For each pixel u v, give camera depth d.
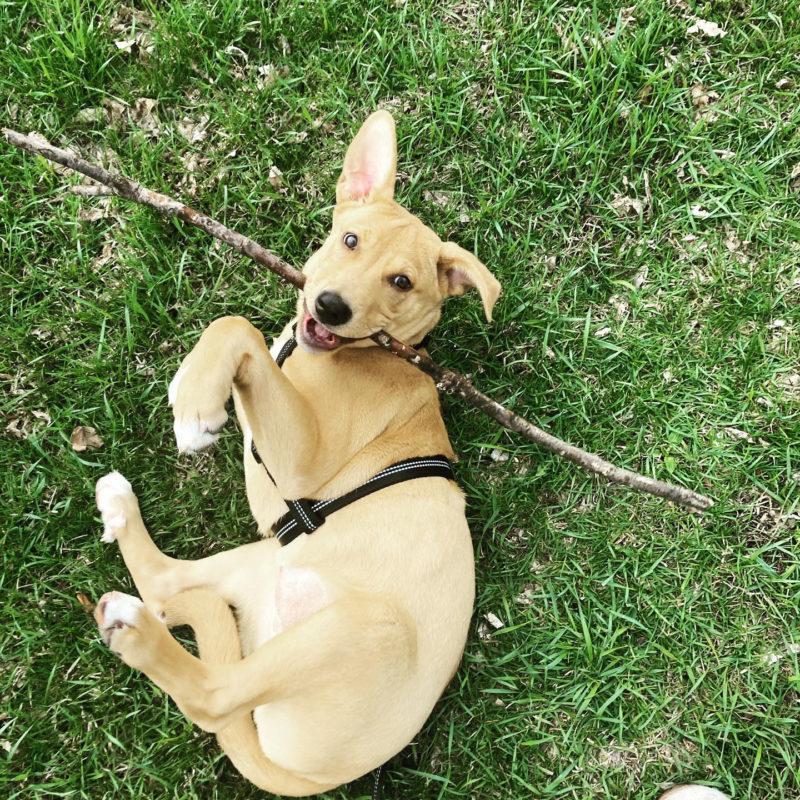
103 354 1.12
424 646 0.90
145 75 1.16
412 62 1.18
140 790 1.05
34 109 1.15
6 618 1.07
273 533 1.00
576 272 1.17
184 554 1.11
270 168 1.16
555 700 1.10
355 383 0.91
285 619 0.92
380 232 0.89
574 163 1.18
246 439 0.99
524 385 1.15
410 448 0.94
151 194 0.90
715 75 1.19
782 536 1.13
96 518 1.09
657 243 1.19
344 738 0.88
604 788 1.09
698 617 1.12
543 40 1.18
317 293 0.86
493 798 1.09
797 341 1.16
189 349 1.13
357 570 0.90
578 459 1.00
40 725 1.05
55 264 1.14
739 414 1.15
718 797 1.06
